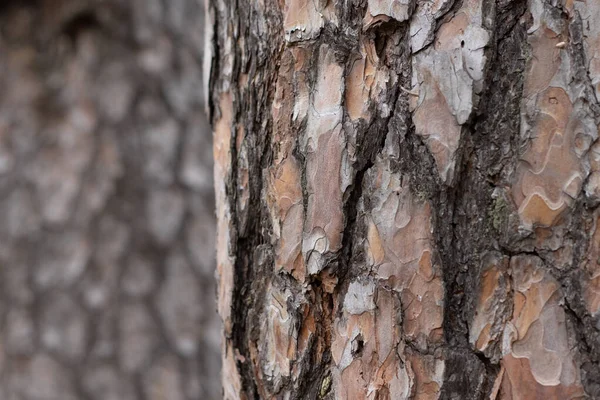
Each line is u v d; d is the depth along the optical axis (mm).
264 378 1813
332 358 1776
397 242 1746
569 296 1715
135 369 3229
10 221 3316
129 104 3357
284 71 1786
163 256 3320
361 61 1756
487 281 1731
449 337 1740
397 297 1748
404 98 1743
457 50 1729
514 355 1726
